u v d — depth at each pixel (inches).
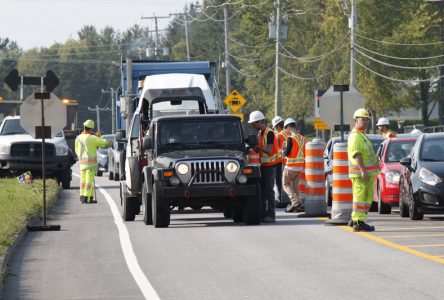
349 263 1294.3
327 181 2549.2
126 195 2037.4
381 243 1509.6
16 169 3324.3
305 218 2006.6
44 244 1628.9
